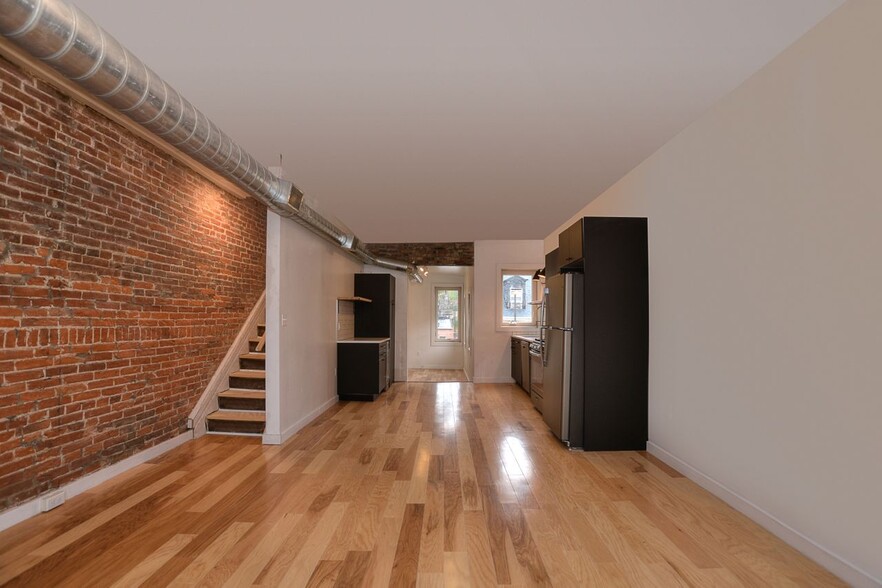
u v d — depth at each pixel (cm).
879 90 196
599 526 267
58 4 159
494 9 199
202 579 211
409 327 1232
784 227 251
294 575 214
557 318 441
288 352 463
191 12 200
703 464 329
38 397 280
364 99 283
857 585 205
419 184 460
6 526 258
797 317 241
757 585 209
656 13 203
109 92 193
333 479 342
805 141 236
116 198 348
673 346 371
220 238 518
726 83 266
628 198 451
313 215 466
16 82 262
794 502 244
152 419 396
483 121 315
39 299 279
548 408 473
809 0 196
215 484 330
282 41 222
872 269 199
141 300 380
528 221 632
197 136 252
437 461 386
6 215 257
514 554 235
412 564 225
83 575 213
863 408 204
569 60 241
